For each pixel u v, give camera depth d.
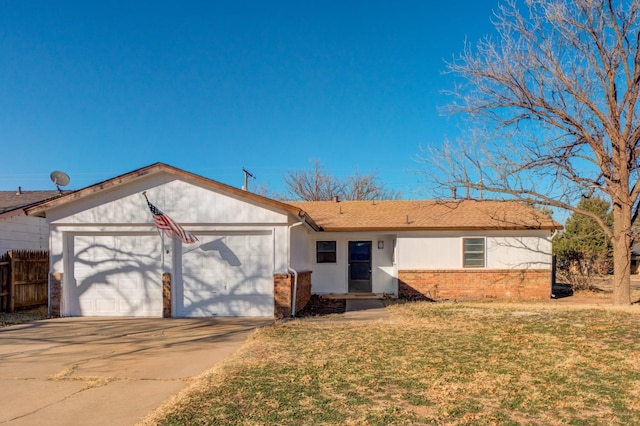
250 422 4.48
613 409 4.86
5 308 13.09
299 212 11.96
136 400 5.30
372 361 6.90
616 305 13.86
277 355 7.38
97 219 12.09
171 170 11.88
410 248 17.50
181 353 7.82
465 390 5.49
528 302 15.76
